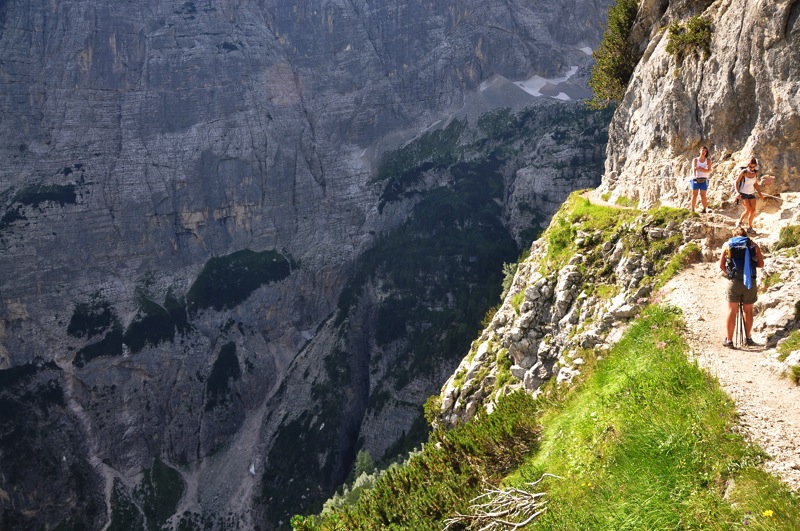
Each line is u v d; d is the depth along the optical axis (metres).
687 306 16.97
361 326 141.88
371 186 182.62
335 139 198.38
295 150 191.50
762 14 21.23
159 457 133.75
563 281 25.77
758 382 11.54
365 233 167.88
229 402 140.62
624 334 18.50
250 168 182.38
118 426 133.75
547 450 14.38
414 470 17.78
